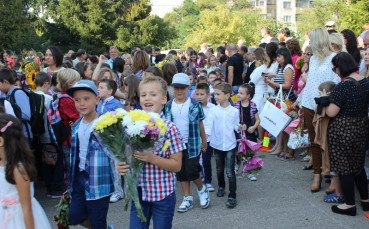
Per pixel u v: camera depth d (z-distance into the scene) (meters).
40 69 6.63
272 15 78.81
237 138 4.96
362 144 4.23
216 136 4.84
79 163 3.27
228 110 4.80
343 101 4.19
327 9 38.78
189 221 4.32
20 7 26.98
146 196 2.88
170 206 2.92
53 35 37.12
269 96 7.09
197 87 5.37
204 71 9.49
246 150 5.08
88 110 3.27
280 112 5.91
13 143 2.68
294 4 78.75
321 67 4.93
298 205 4.64
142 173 2.88
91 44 37.34
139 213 2.73
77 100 3.27
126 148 2.63
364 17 26.52
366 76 5.21
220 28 43.91
